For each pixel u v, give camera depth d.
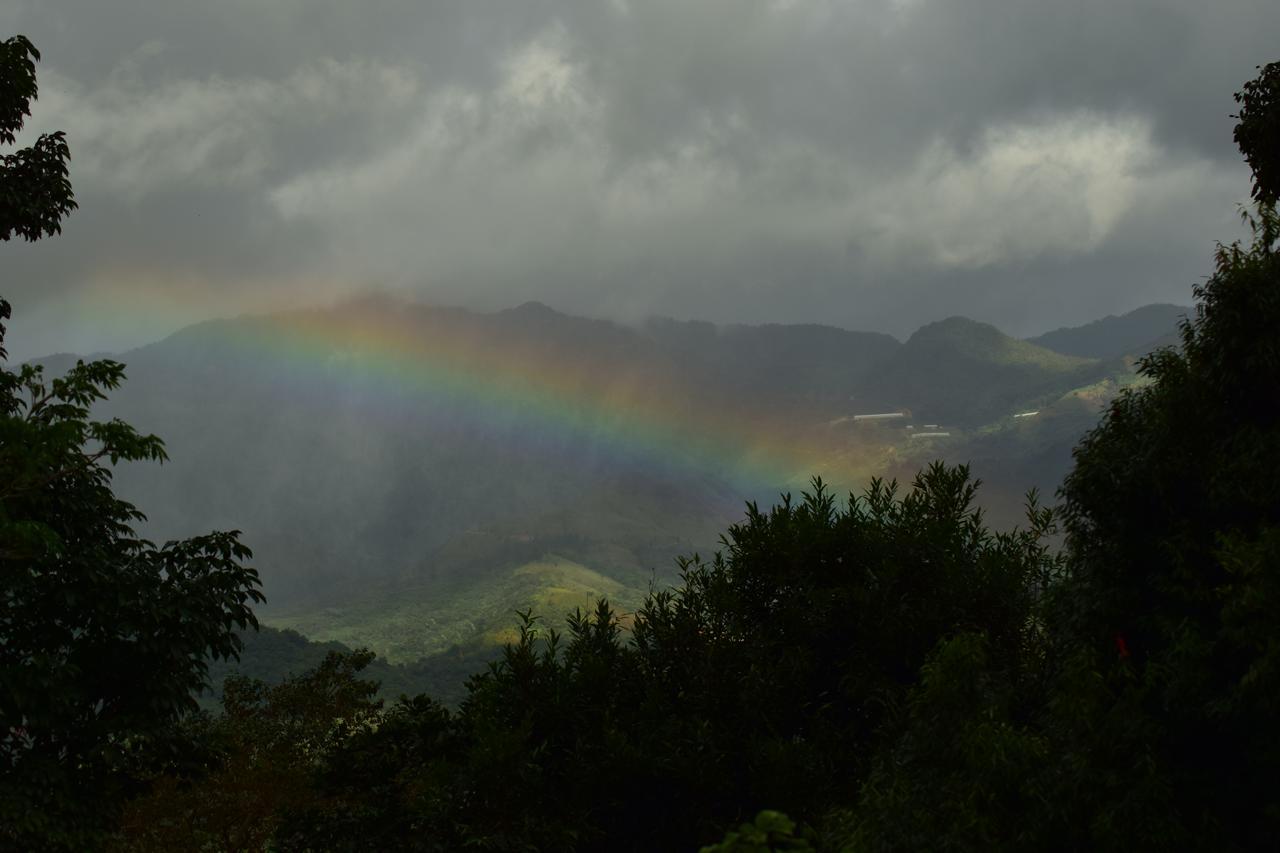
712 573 13.88
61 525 14.10
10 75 14.66
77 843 13.31
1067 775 7.34
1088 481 8.88
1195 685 7.41
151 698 14.20
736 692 12.56
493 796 12.02
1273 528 7.10
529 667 13.02
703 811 12.02
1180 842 7.11
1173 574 8.25
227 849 19.06
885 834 7.19
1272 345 7.98
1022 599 12.70
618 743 11.91
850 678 12.46
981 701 7.76
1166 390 9.08
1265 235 8.60
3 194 14.56
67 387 13.95
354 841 12.99
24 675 12.84
